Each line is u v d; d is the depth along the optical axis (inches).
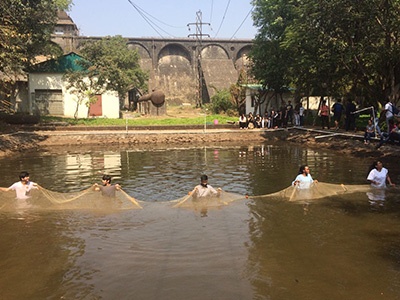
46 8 1130.0
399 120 666.2
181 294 194.1
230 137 1049.5
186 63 2913.4
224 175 537.6
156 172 564.7
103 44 1915.6
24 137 930.1
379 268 223.3
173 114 1814.7
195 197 366.9
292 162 645.9
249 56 1294.3
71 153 794.2
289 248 252.4
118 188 372.5
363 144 739.4
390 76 810.2
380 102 879.1
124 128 1132.5
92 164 644.1
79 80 1282.0
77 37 2449.6
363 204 355.9
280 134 1072.2
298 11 848.9
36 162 667.4
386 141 668.7
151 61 2775.6
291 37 901.8
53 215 325.1
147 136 1015.6
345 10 741.3
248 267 224.4
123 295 193.9
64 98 1412.4
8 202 356.2
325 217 317.4
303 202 365.1
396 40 751.1
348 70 875.4
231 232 283.1
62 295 195.0
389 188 416.2
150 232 284.0
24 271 222.4
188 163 650.8
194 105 2561.5
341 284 204.4
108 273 218.2
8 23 907.4
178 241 265.3
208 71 2476.6
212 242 263.1
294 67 1045.2
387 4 716.0
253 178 514.0
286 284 204.2
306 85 1152.8
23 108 1430.9
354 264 228.4
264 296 192.1
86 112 1427.2
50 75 1395.2
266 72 1218.6
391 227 292.4
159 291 197.3
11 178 523.5
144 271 220.1
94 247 256.2
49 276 215.6
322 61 880.3
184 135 1032.8
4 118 1145.4
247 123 1219.2
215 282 206.5
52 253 247.0
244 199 377.4
